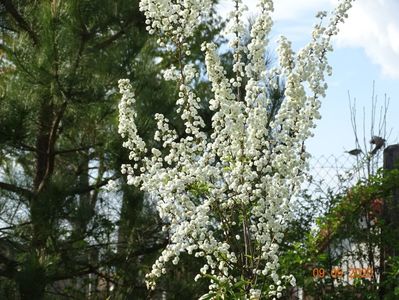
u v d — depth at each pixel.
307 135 4.52
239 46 4.79
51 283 9.32
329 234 7.18
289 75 4.53
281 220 4.62
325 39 4.62
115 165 9.25
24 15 9.83
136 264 9.79
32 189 10.47
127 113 4.81
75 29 8.86
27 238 9.56
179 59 4.94
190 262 9.36
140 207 9.55
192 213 4.54
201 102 9.41
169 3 4.91
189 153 4.80
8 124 8.45
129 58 9.02
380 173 7.12
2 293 8.07
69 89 8.64
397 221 7.24
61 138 10.65
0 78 9.38
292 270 6.86
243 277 4.52
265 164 4.51
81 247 9.61
